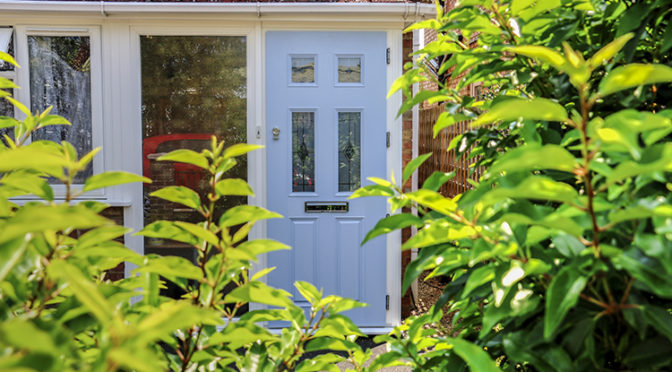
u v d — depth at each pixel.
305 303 4.99
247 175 4.93
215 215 4.91
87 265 0.99
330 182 4.98
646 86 1.29
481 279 1.06
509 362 1.29
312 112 4.95
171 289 4.80
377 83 4.93
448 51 1.62
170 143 4.89
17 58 4.79
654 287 0.86
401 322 5.06
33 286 0.96
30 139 4.86
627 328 1.00
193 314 0.68
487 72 1.54
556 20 1.42
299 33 4.88
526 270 0.98
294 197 4.97
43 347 0.57
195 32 4.84
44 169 0.92
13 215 0.88
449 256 1.16
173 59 4.86
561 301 0.89
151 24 4.80
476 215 1.10
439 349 1.49
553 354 0.98
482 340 1.30
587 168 0.88
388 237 5.02
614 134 0.83
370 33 4.90
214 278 1.13
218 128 4.91
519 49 0.90
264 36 4.87
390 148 4.97
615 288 1.02
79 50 4.84
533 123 1.22
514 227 1.06
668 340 0.95
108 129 4.87
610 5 1.39
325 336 1.34
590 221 0.99
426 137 8.35
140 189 4.88
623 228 1.01
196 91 4.88
